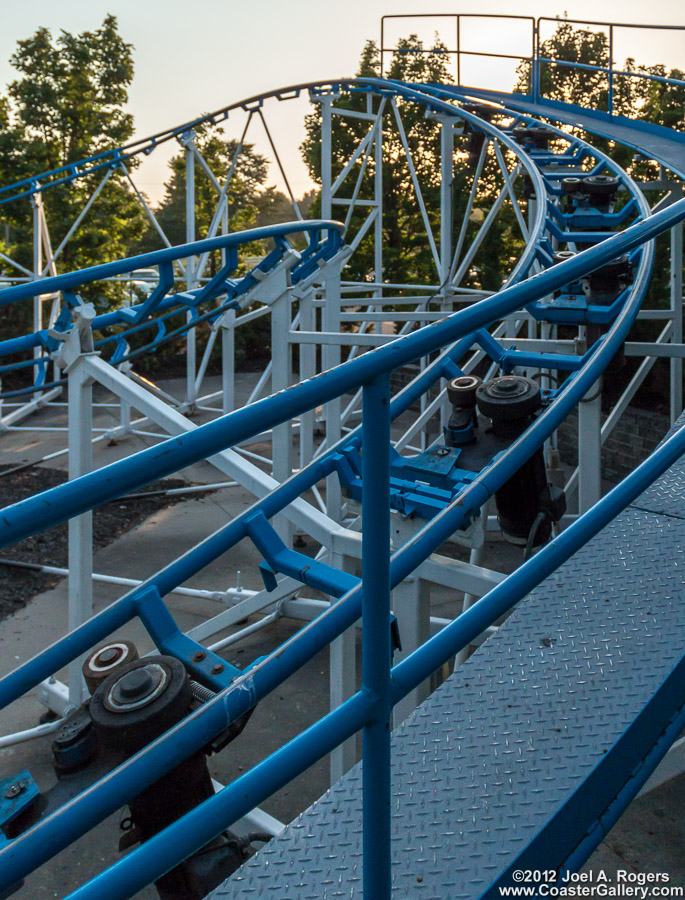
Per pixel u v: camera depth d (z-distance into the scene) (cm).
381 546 112
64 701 448
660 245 1077
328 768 409
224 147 2172
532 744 154
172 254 447
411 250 1898
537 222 625
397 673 133
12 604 607
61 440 1139
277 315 509
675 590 192
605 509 171
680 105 1473
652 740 162
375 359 108
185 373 1839
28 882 335
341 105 1877
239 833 345
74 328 405
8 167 1867
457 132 1109
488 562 674
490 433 344
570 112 1095
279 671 151
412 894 128
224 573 657
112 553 712
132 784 126
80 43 1845
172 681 233
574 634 181
